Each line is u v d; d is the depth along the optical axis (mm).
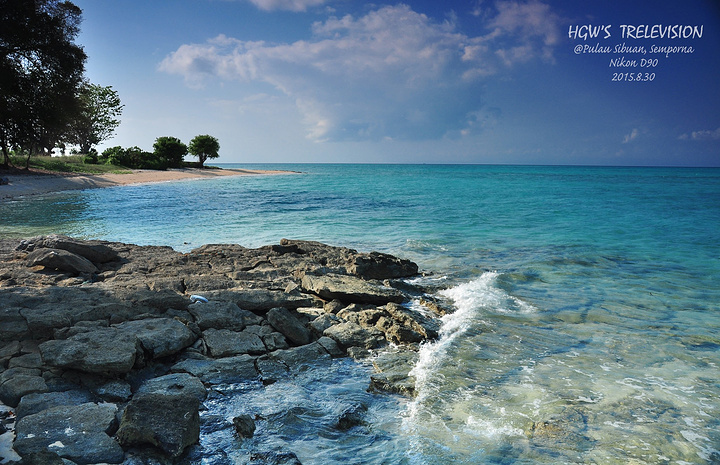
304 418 5422
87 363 5758
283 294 9422
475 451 4770
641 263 14922
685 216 27938
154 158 77375
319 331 8328
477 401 5879
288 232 20188
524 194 45938
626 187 62219
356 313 9172
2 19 35656
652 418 5488
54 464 3963
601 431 5176
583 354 7543
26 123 41719
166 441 4488
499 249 17125
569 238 19656
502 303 10383
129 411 4730
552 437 5031
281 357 7105
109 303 7734
